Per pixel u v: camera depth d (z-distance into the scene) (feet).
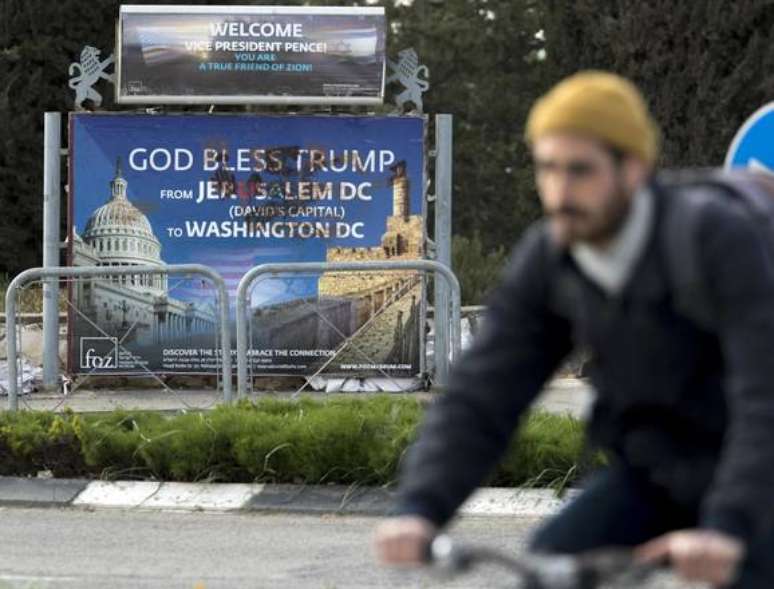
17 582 29.86
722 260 13.16
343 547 34.12
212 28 57.31
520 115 121.49
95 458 40.78
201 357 57.26
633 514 14.26
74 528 36.47
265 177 57.72
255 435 40.34
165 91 57.41
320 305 57.00
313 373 56.95
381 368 56.85
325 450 39.63
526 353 14.34
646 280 13.53
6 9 84.89
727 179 14.06
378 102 57.41
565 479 38.27
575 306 14.02
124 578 30.86
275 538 35.22
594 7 79.56
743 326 13.00
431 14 124.06
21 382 55.77
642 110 13.52
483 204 124.57
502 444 14.23
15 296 48.32
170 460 40.60
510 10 120.57
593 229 13.28
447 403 14.19
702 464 13.79
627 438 14.19
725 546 12.00
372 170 57.67
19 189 85.30
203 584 30.27
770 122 31.99
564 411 47.67
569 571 12.44
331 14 57.31
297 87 57.36
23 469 41.32
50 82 85.97
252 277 48.96
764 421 12.57
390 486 39.24
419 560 13.00
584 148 13.01
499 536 35.04
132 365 57.16
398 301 56.85
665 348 13.65
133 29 57.36
